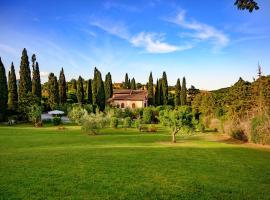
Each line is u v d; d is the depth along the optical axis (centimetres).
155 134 5512
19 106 7750
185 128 4275
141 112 8888
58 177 1845
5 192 1524
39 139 4303
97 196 1509
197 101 8556
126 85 14775
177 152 3028
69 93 12000
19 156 2573
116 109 8819
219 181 1878
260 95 5288
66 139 4400
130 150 3088
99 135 5103
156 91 11675
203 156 2819
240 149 3481
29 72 8381
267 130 4012
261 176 2050
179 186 1733
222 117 6050
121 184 1736
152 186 1717
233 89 6900
